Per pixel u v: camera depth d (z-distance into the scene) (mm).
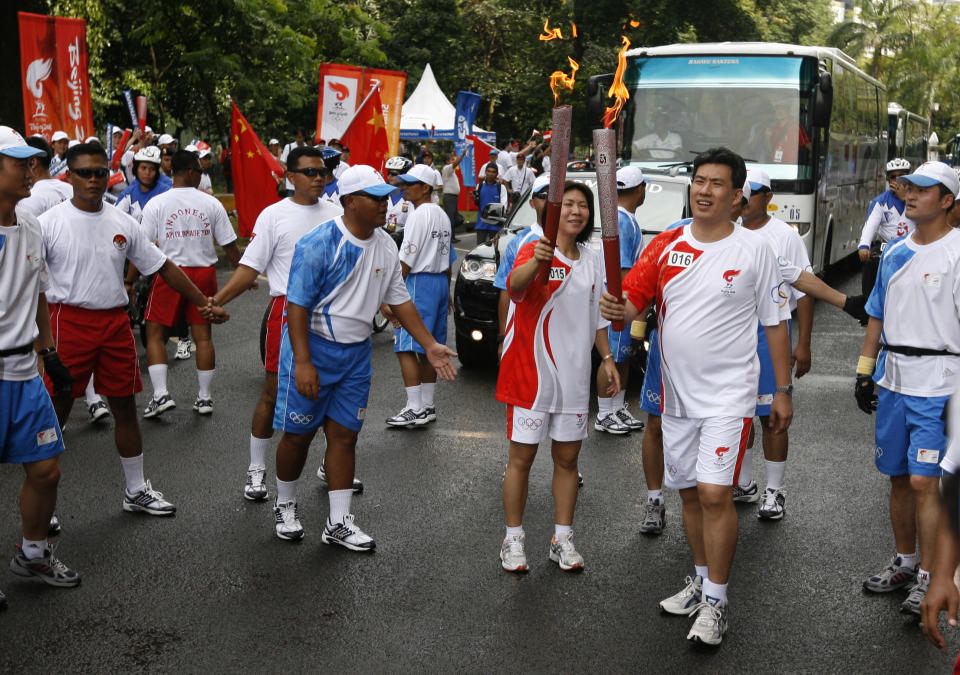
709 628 3932
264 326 8523
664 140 11891
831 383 8859
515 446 4652
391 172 10500
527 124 40344
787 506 5730
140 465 5367
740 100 11672
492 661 3820
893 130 22969
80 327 5102
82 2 20781
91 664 3748
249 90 22469
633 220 6773
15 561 4422
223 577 4562
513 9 38719
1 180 3994
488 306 8828
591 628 4121
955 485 2168
